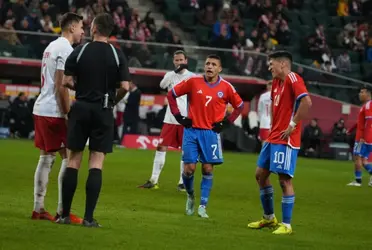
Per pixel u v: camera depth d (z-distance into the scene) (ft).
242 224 74.59
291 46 245.04
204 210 79.10
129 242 58.39
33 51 206.59
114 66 64.49
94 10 219.61
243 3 252.01
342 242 66.28
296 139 69.72
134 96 198.18
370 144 132.36
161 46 214.07
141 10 246.68
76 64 64.08
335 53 248.11
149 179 110.11
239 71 217.97
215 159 80.07
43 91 68.90
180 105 107.34
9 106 201.77
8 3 214.69
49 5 221.66
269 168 71.41
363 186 131.64
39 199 68.64
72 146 64.49
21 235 58.59
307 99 68.39
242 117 214.48
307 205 96.94
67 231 61.46
